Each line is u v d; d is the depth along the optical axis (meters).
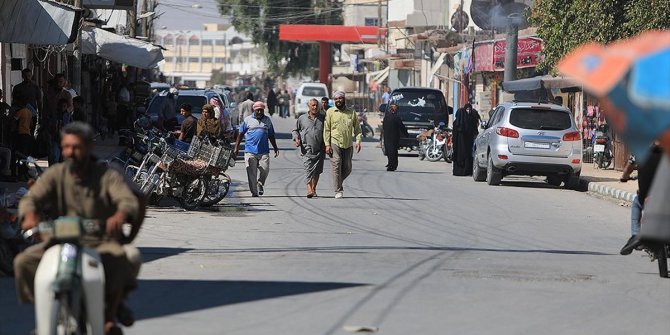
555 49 40.03
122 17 74.19
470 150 42.22
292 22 139.50
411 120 55.06
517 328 13.08
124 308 10.64
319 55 133.75
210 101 44.06
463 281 16.67
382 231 23.59
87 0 46.53
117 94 59.72
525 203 31.23
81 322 9.64
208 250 20.05
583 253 20.59
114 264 10.01
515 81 48.97
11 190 26.89
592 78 7.49
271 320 13.38
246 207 28.38
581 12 38.12
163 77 141.62
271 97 113.44
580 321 13.62
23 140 32.25
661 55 7.53
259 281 16.36
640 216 18.06
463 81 71.19
